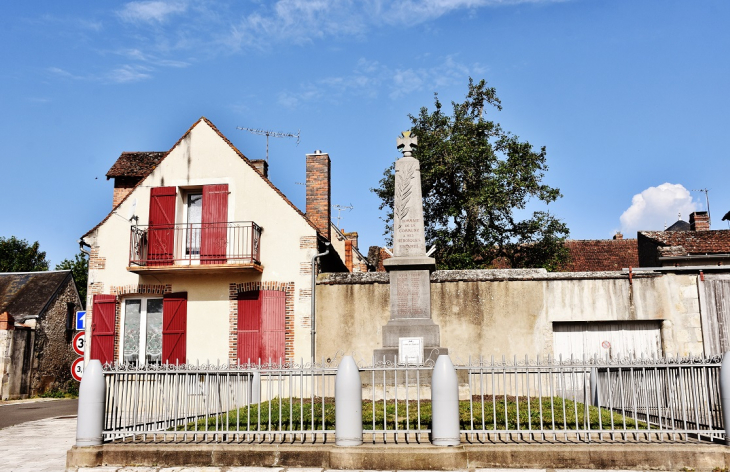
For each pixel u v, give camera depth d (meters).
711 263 21.17
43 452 10.40
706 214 28.34
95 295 17.70
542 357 15.94
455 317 16.31
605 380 11.81
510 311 16.23
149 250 17.73
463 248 23.50
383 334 13.27
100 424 8.71
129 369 9.14
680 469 7.80
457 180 23.95
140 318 17.80
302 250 17.23
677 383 8.94
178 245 17.94
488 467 7.91
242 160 18.02
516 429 8.59
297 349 16.70
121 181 20.27
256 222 17.55
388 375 12.52
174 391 9.84
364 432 8.28
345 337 16.67
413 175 14.05
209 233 17.59
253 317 16.97
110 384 9.05
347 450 7.98
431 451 7.85
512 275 16.31
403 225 13.85
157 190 18.09
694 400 8.36
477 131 24.06
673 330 15.90
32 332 25.73
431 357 12.86
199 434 9.10
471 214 23.02
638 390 10.23
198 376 8.87
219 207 17.77
